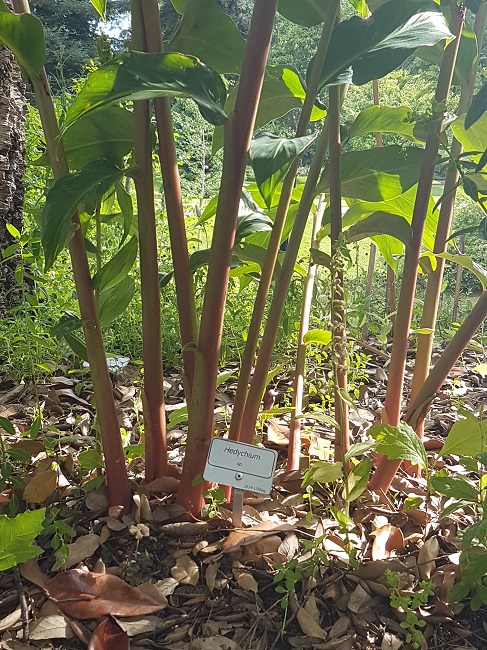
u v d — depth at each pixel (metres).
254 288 2.11
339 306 0.87
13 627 0.77
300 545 0.92
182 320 0.94
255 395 0.96
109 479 0.94
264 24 0.72
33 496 0.96
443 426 1.41
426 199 0.94
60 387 1.53
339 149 0.90
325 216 1.25
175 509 0.94
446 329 2.03
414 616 0.78
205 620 0.81
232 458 0.89
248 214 1.03
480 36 1.14
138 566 0.86
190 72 0.71
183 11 0.94
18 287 1.70
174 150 0.87
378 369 1.72
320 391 1.21
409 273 0.96
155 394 0.96
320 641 0.79
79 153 0.94
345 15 2.95
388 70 0.84
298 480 1.06
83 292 0.84
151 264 0.88
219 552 0.90
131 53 0.68
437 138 0.90
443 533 0.98
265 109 1.07
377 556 0.91
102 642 0.76
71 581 0.83
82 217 0.94
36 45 0.75
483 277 0.99
